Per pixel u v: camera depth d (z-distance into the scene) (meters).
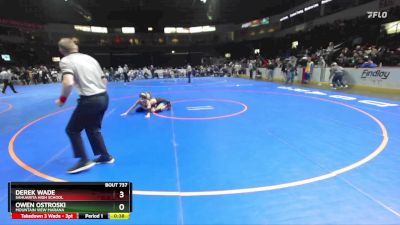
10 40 35.84
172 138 6.06
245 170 4.23
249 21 43.00
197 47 48.50
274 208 3.16
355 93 12.62
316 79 17.20
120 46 47.50
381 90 12.88
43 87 22.64
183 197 3.46
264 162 4.54
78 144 4.22
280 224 2.87
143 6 44.12
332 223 2.86
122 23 47.50
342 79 14.98
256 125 7.07
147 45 48.53
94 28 45.88
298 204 3.23
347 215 2.99
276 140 5.74
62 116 9.20
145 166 4.49
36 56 38.03
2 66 31.89
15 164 4.75
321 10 28.78
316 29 28.19
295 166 4.34
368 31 21.11
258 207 3.19
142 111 9.41
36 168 4.55
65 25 42.28
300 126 6.85
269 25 39.78
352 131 6.28
